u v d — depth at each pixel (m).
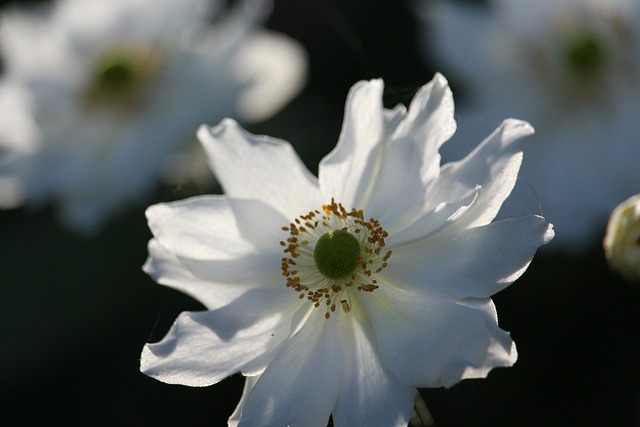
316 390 0.36
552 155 0.46
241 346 0.36
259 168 0.37
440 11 0.47
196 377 0.36
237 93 0.46
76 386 0.46
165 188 0.46
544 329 0.43
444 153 0.40
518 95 0.46
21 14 0.49
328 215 0.37
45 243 0.47
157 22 0.48
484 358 0.34
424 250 0.36
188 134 0.46
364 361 0.36
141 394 0.46
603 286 0.44
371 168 0.37
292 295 0.37
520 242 0.35
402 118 0.37
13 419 0.46
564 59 0.46
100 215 0.46
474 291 0.35
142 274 0.47
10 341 0.46
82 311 0.47
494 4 0.47
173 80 0.47
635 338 0.43
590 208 0.44
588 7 0.46
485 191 0.36
